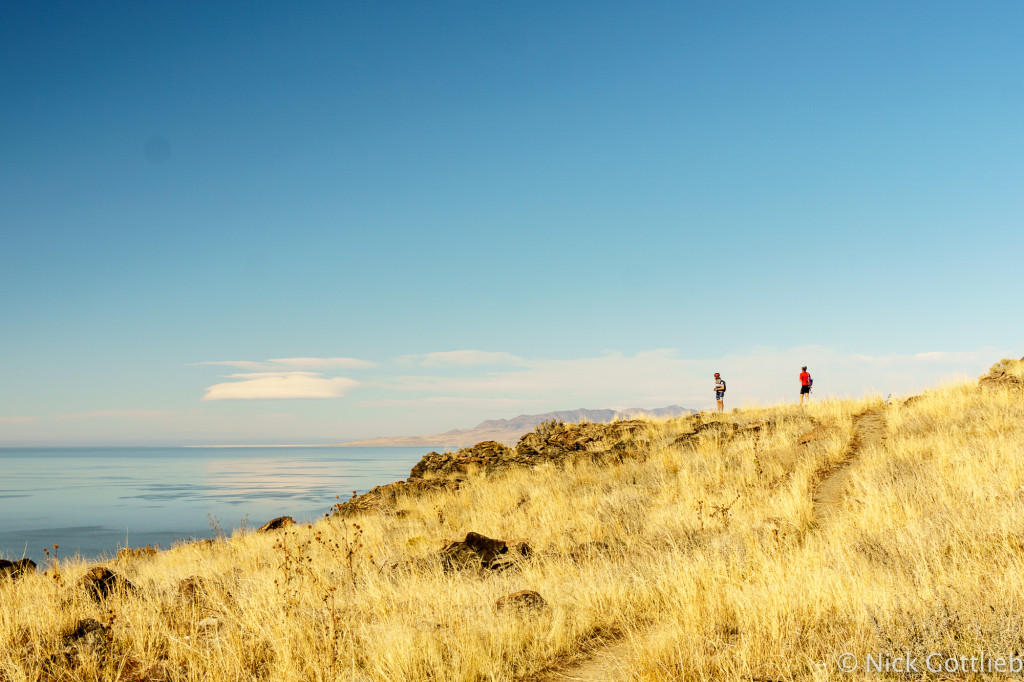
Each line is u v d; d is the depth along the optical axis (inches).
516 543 436.1
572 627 254.5
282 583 338.0
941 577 222.8
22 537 3299.7
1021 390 716.7
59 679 215.3
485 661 215.6
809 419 843.4
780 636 192.4
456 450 1013.8
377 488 866.1
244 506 5772.6
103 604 299.9
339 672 212.8
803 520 418.6
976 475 410.6
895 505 386.6
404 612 266.1
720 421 900.6
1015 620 165.0
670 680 181.3
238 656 225.9
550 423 1029.2
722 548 353.4
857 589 224.2
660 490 597.9
